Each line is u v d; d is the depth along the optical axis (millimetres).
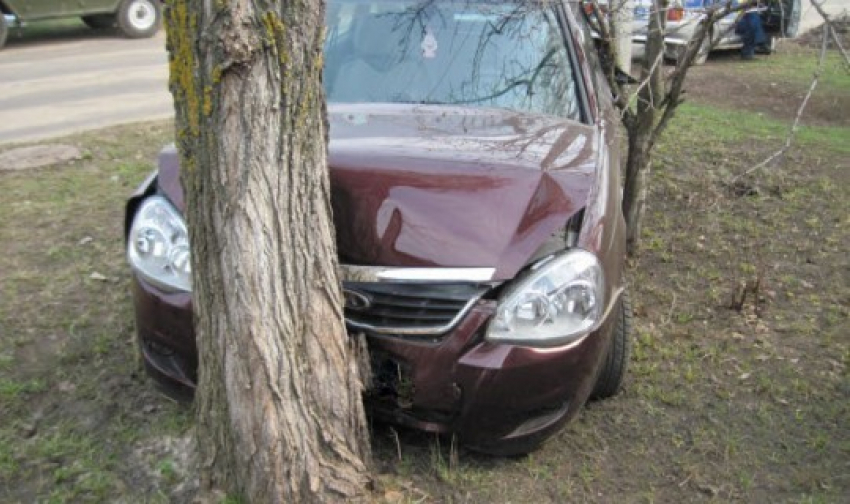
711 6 4434
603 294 3262
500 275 3025
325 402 2863
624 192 5305
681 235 6039
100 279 5012
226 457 2898
